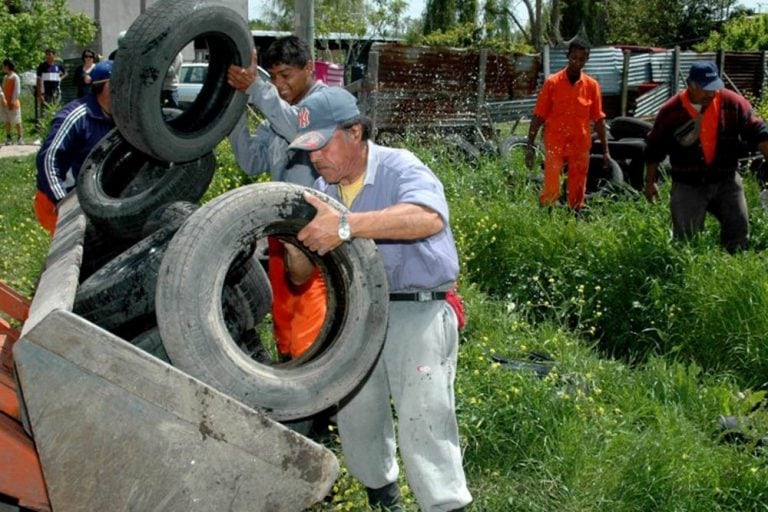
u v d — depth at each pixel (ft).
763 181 34.40
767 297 20.93
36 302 10.72
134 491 9.57
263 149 15.97
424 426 12.28
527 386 16.35
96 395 9.33
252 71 13.89
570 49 31.71
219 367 9.98
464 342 20.12
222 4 13.15
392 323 12.41
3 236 28.43
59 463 9.39
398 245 12.12
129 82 12.49
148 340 11.72
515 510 14.34
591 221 29.37
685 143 24.29
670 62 59.67
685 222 24.75
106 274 12.07
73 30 69.56
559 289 24.35
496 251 26.30
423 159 33.65
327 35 90.84
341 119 11.66
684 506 14.25
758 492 14.56
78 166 18.40
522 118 47.16
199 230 9.99
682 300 22.33
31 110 78.02
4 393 10.49
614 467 14.94
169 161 13.46
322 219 10.64
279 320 15.34
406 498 14.01
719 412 17.51
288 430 9.86
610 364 19.48
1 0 65.16
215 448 9.67
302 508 10.09
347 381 10.87
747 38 118.11
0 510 11.12
